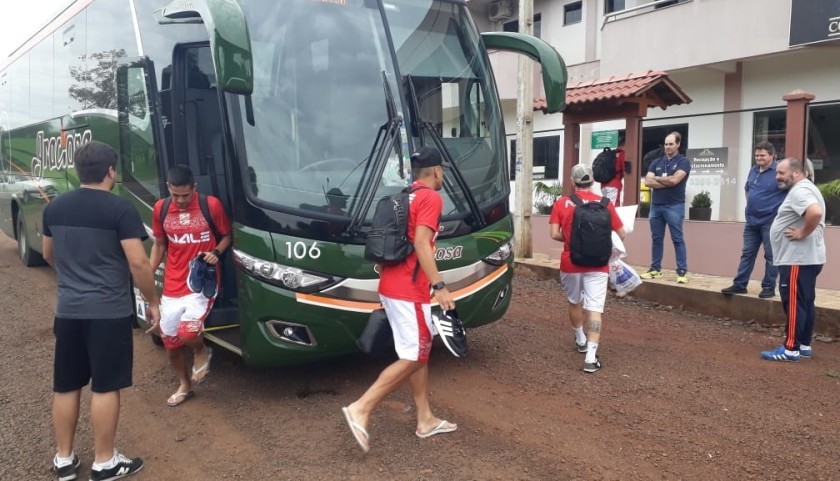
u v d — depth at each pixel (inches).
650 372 231.6
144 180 247.1
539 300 348.5
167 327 195.3
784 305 245.0
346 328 194.9
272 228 189.0
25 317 318.3
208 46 234.2
